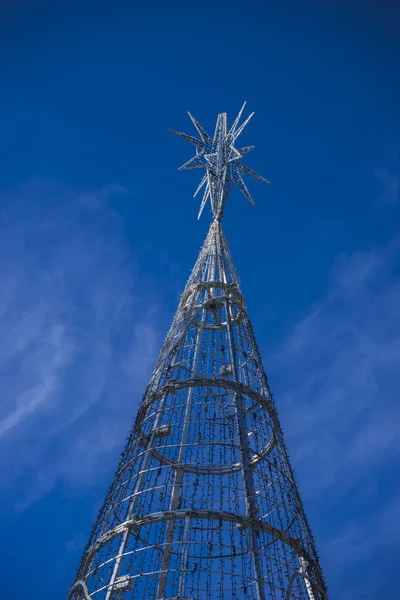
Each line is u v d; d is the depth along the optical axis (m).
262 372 44.66
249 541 31.66
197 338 49.16
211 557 29.94
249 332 48.94
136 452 38.91
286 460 38.38
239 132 70.69
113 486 36.78
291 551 31.95
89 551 33.12
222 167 68.88
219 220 63.94
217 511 31.17
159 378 43.78
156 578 34.84
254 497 33.16
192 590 28.64
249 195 68.62
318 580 31.53
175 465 35.50
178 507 38.53
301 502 36.12
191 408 43.12
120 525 32.25
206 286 52.75
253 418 39.84
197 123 76.00
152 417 41.16
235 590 27.88
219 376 44.28
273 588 28.09
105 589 30.52
